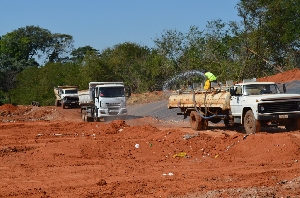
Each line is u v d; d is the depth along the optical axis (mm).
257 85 21594
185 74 44812
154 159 16359
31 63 99250
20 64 96438
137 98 47469
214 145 17656
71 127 29625
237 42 42500
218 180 11977
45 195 10969
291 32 40969
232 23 43188
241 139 17188
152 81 52312
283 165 14031
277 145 15859
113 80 61000
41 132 27094
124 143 19203
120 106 34219
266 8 41781
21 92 78125
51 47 116375
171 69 46938
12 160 17156
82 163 15906
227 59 43469
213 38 43688
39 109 52406
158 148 18109
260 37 41750
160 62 47500
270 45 42438
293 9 40938
